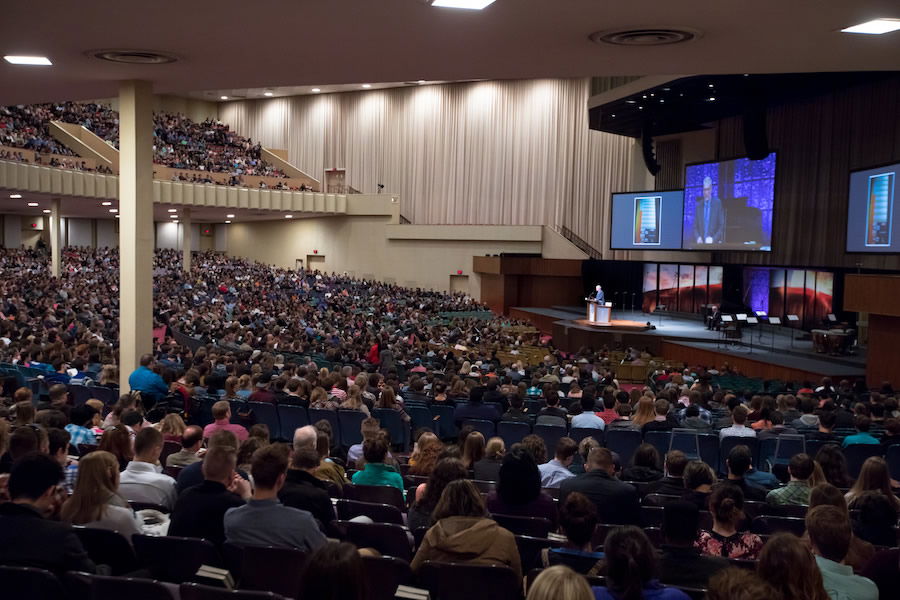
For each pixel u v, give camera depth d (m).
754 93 24.84
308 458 4.95
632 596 2.95
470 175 44.91
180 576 3.96
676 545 3.75
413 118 46.97
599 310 28.34
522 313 36.31
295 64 10.77
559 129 41.72
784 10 7.79
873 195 19.86
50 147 37.34
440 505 4.02
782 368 19.61
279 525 4.07
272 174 49.69
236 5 7.89
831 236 24.53
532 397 12.78
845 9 7.71
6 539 3.62
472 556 3.80
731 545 4.25
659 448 9.13
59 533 3.64
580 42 9.28
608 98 27.19
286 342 18.11
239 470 5.77
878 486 5.44
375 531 4.52
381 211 46.22
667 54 9.84
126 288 12.64
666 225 30.39
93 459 4.38
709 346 23.36
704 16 8.05
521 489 5.00
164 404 9.50
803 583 2.81
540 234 40.12
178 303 28.38
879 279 16.73
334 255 49.47
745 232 26.19
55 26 8.72
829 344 20.83
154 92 12.77
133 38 9.28
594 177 40.44
